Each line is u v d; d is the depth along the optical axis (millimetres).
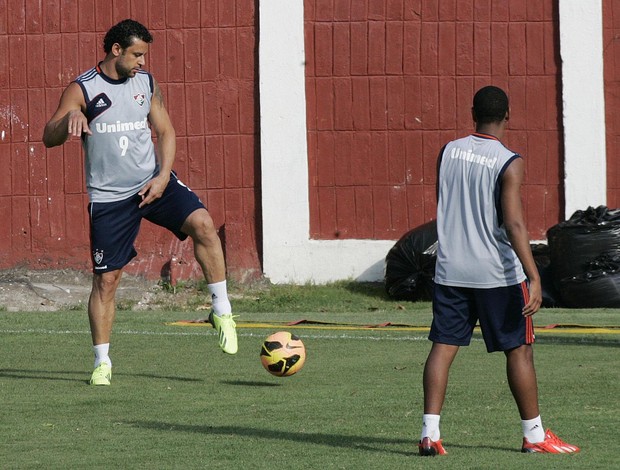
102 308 32062
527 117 69250
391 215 69500
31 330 46969
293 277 69125
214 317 33281
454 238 21766
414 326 50188
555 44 69125
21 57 69938
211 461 21234
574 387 30344
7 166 69875
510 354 21766
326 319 54969
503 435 23750
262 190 69250
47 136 31359
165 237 68688
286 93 68938
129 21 31875
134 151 32062
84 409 27484
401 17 69188
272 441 23266
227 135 69688
